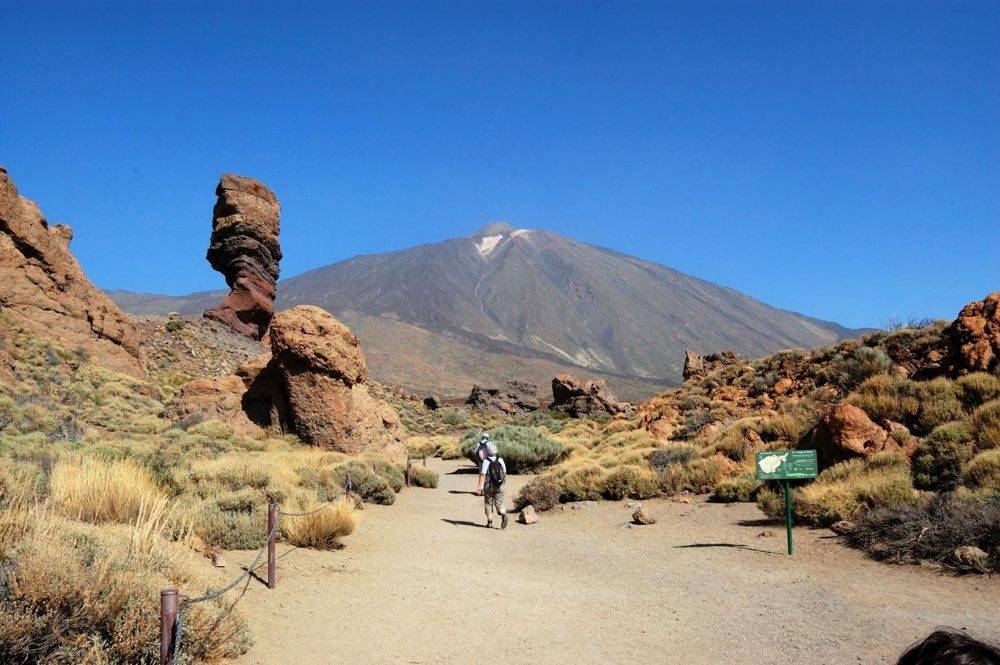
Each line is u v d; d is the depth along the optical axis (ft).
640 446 90.27
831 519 44.68
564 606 28.94
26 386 101.81
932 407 57.57
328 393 88.33
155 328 213.25
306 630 23.58
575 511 59.72
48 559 17.88
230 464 52.95
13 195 146.20
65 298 147.84
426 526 51.19
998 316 65.41
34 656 15.69
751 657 22.52
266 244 257.96
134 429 94.89
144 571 20.88
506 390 280.51
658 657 22.53
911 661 5.45
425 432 200.85
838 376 84.33
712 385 120.06
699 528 49.03
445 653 22.38
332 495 53.26
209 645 19.54
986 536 33.91
